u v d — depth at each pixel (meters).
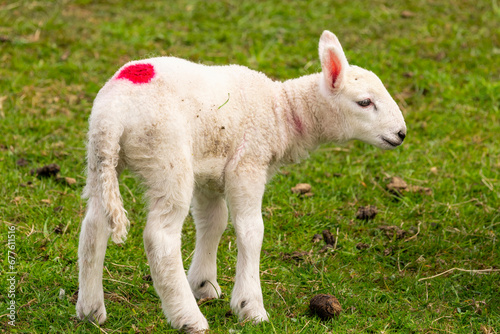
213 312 4.60
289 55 9.08
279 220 6.01
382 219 6.12
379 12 10.47
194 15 10.08
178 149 4.00
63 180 6.26
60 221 5.56
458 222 6.04
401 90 8.47
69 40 9.00
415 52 9.38
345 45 9.48
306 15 10.27
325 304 4.51
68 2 10.17
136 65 4.09
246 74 4.56
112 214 3.83
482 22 10.29
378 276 5.20
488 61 9.21
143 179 4.07
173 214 4.05
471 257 5.52
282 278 5.10
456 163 7.07
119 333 4.23
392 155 7.18
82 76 8.20
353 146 7.37
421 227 5.99
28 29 9.21
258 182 4.42
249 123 4.40
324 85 4.72
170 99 4.03
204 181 4.43
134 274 4.98
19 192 5.94
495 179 6.68
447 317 4.64
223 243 5.62
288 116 4.70
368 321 4.54
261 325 4.28
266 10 10.31
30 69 8.25
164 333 4.19
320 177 6.76
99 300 4.24
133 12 10.10
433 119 7.89
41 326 4.28
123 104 3.93
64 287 4.75
